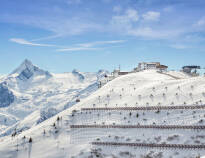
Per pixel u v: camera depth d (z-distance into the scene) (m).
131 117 122.81
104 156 105.56
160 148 104.31
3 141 125.88
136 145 108.00
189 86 135.62
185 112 118.06
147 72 190.25
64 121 127.69
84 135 117.62
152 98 132.38
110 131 117.69
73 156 106.75
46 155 108.25
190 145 101.81
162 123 115.00
